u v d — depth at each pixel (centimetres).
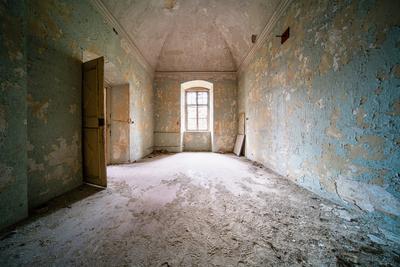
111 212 175
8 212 148
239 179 290
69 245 125
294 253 117
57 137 214
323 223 153
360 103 160
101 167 246
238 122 639
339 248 121
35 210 176
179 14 462
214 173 330
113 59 336
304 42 237
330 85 193
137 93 469
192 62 630
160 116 651
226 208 184
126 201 203
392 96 135
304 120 240
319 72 210
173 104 651
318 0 209
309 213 171
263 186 253
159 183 270
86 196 216
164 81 648
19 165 157
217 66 637
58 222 156
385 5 137
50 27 203
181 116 666
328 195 201
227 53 604
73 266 106
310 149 229
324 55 201
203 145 692
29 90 179
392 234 136
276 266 106
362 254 116
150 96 600
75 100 244
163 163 430
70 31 231
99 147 245
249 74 495
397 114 133
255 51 436
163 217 165
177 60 623
